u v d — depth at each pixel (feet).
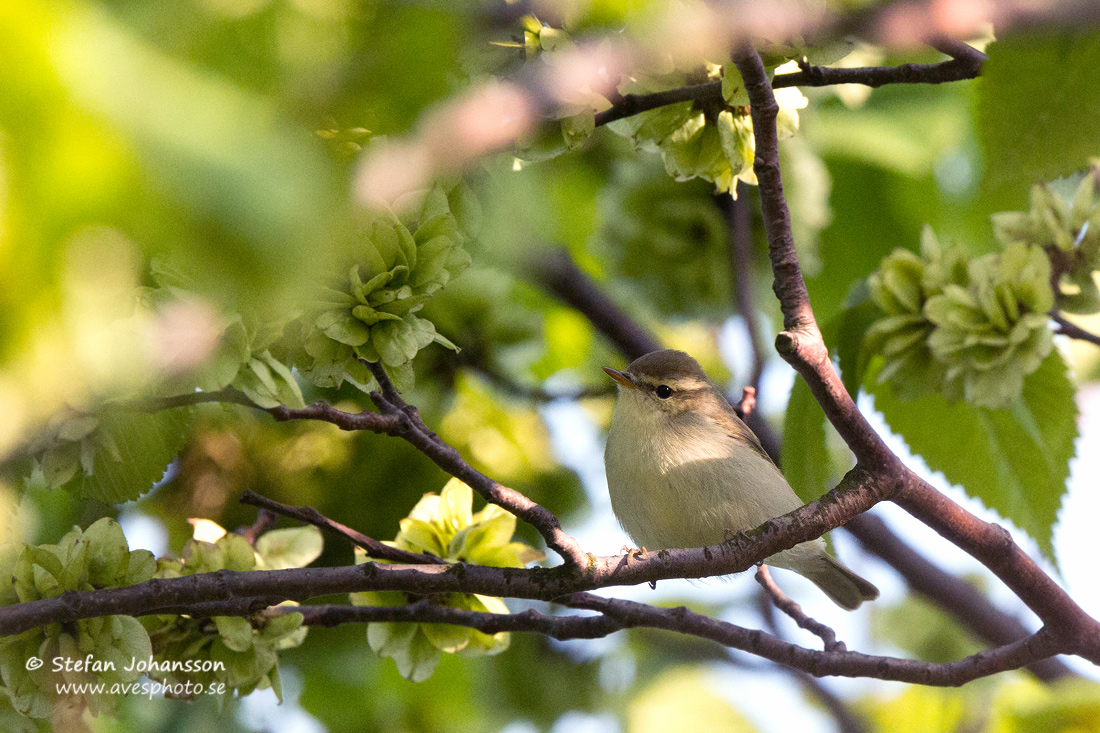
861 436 20.18
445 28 7.40
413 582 19.94
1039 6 10.52
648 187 34.04
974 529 21.01
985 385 25.91
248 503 21.75
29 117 5.68
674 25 9.95
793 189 33.14
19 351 5.89
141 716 31.45
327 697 33.53
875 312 28.73
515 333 35.78
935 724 42.29
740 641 23.31
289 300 6.09
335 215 6.42
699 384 33.17
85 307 6.01
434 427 33.37
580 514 34.91
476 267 32.71
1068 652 21.88
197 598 19.01
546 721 36.22
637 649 45.80
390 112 7.39
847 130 36.94
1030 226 27.25
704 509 30.73
